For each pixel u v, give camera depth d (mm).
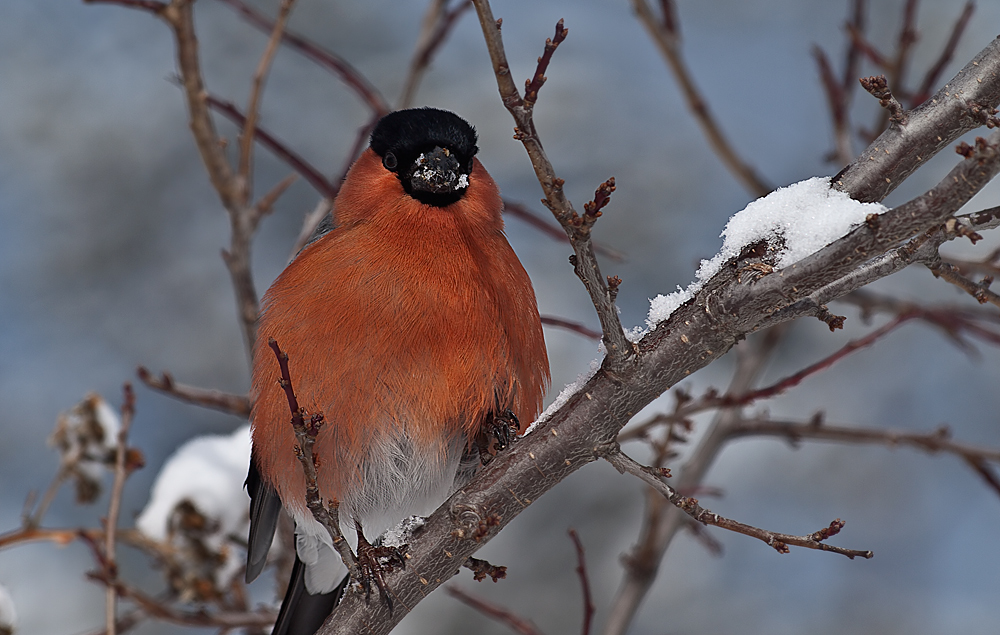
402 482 6172
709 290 4797
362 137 8016
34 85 17500
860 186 4645
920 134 4566
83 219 17266
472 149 6668
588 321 15344
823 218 4531
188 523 7559
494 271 6305
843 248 4383
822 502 14898
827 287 4539
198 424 16328
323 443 6027
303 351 5969
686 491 8312
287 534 8195
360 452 6031
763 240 4680
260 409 6168
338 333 5945
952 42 8102
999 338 8188
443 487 6344
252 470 6668
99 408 7379
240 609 7949
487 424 6258
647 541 8258
